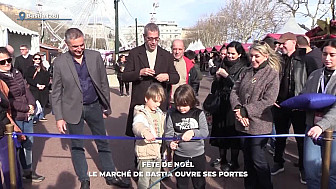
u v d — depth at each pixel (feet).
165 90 13.30
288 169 15.17
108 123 26.32
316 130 8.52
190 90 10.46
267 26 114.32
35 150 17.87
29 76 24.23
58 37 119.14
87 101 12.59
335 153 9.05
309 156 9.93
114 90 53.36
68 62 12.08
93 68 12.40
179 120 10.56
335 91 9.19
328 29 32.89
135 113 10.87
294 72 13.84
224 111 14.58
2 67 11.99
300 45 13.91
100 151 13.32
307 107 8.92
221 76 14.65
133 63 13.15
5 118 10.61
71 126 12.28
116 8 61.16
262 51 10.34
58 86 12.28
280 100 14.30
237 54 14.30
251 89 10.46
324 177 7.88
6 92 11.51
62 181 13.61
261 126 10.44
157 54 13.17
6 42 37.35
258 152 10.68
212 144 15.29
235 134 14.55
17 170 11.37
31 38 46.21
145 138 9.78
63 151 17.70
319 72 9.92
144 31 12.68
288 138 20.62
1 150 10.60
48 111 30.83
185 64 15.34
